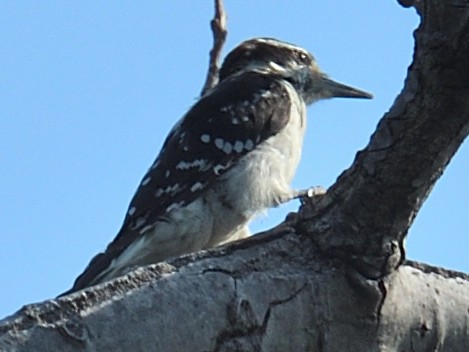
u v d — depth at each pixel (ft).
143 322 22.25
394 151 23.18
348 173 24.25
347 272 24.56
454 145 23.02
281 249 24.58
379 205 23.88
